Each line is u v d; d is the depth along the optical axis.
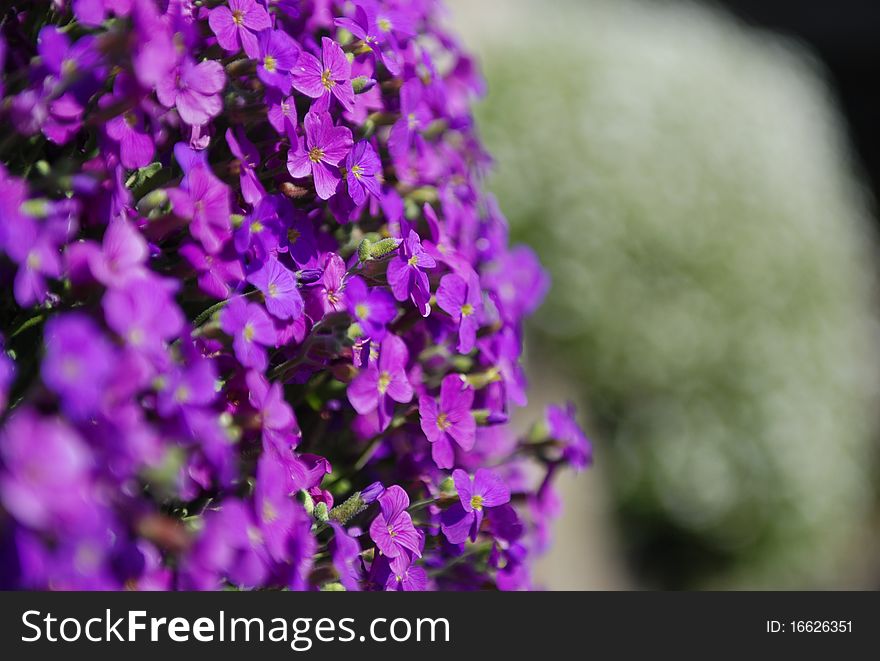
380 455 0.71
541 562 1.96
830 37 5.49
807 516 2.64
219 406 0.66
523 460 0.78
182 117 0.66
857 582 2.88
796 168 3.35
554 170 2.63
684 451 2.49
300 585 0.64
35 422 0.59
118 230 0.63
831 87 4.96
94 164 0.66
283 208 0.68
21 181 0.63
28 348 0.65
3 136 0.65
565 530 2.13
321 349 0.67
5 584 0.59
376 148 0.73
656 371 2.52
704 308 2.66
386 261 0.69
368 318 0.68
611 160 2.71
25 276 0.62
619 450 2.47
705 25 4.33
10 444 0.59
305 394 0.70
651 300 2.61
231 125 0.69
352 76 0.71
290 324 0.67
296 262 0.69
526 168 2.61
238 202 0.68
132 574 0.62
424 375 0.73
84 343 0.60
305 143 0.68
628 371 2.50
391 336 0.69
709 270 2.72
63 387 0.60
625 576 2.34
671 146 2.87
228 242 0.66
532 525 0.77
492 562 0.71
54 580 0.60
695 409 2.54
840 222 3.49
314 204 0.70
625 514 2.45
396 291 0.68
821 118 4.06
